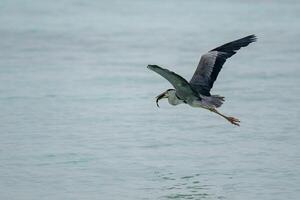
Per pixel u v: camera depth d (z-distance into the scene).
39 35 33.28
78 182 13.72
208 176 14.09
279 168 14.46
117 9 44.81
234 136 16.83
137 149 15.81
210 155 15.39
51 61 26.41
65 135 16.83
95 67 25.30
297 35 33.00
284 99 20.28
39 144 16.09
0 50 28.84
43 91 21.34
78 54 28.06
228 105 19.73
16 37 32.59
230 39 31.78
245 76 23.56
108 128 17.45
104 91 21.48
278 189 13.33
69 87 21.98
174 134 17.00
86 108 19.41
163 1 49.84
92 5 46.97
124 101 20.30
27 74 23.84
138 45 30.42
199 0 50.34
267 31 34.34
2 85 22.09
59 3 47.97
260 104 19.75
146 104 20.02
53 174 14.14
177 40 31.75
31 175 14.09
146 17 40.78
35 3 47.81
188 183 13.70
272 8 45.00
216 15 41.50
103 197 12.91
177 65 25.38
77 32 34.47
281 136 16.73
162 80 23.14
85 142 16.28
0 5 46.44
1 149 15.72
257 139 16.52
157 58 27.00
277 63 25.86
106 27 36.44
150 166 14.67
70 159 15.09
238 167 14.59
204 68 10.81
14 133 16.97
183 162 14.91
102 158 15.16
